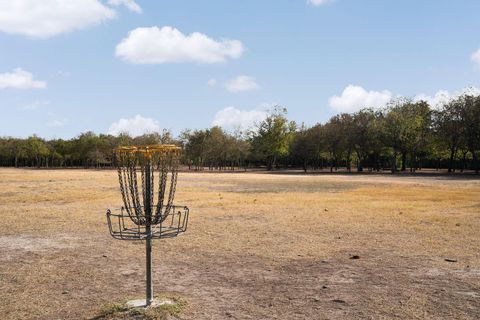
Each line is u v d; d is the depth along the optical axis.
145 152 6.37
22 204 22.09
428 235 13.17
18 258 10.28
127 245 11.73
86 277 8.62
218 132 103.31
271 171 91.69
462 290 7.70
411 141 80.19
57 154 116.50
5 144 118.81
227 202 23.17
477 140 70.38
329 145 90.88
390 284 8.10
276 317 6.38
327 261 9.96
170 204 6.54
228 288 7.87
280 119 98.50
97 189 32.66
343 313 6.55
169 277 8.62
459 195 27.78
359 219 16.56
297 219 16.59
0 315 6.50
